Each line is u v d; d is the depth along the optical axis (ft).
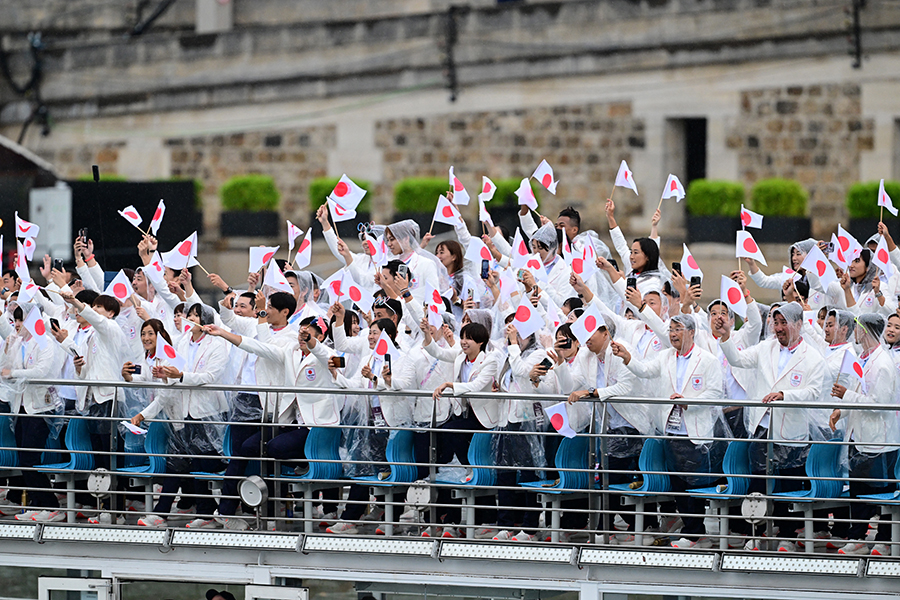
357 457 113.29
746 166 296.30
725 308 104.73
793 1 289.12
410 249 129.59
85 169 351.46
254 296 118.93
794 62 290.56
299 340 109.29
